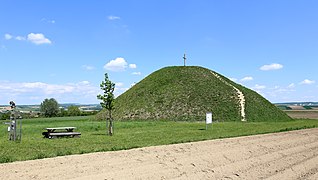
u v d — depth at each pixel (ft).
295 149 67.62
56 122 199.31
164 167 46.09
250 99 233.76
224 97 230.27
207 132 110.83
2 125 163.43
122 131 121.39
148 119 209.46
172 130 123.13
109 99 110.22
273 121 203.10
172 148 63.36
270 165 51.55
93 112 378.53
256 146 69.00
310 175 46.55
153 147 64.64
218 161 52.37
